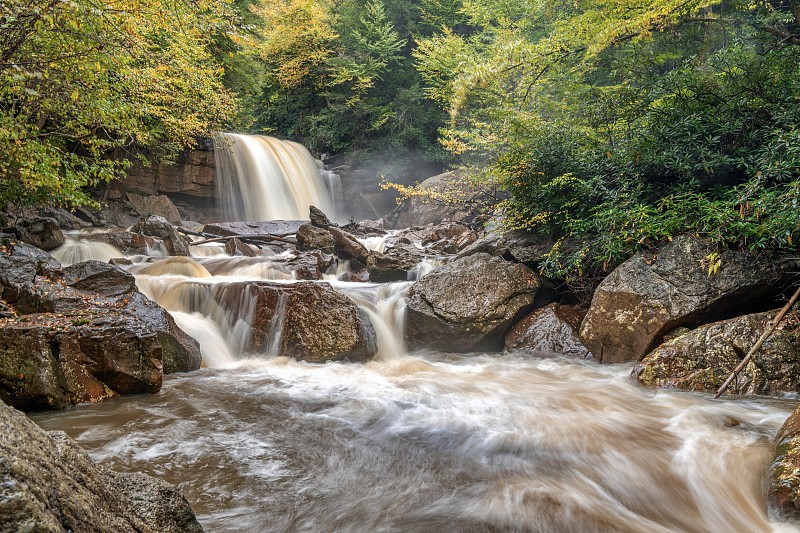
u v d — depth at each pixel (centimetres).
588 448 462
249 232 1647
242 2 2483
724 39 1283
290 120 3167
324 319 823
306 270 1201
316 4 2934
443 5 2930
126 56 820
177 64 1227
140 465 402
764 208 671
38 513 128
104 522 165
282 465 416
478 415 548
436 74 2441
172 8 800
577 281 923
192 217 2084
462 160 2162
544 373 746
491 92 1435
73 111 840
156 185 2002
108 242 1280
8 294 656
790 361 607
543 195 989
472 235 1463
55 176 752
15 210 1302
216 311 864
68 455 178
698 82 926
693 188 851
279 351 801
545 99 1199
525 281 933
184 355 714
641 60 1186
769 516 348
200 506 345
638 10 1094
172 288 909
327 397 606
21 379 511
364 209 2712
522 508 356
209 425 497
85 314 629
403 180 2756
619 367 760
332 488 380
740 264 716
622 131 1019
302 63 2962
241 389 630
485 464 429
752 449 442
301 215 2359
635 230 808
